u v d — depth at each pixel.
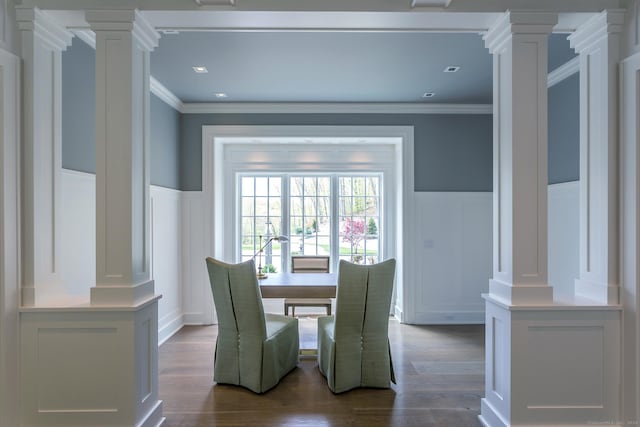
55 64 2.36
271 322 3.29
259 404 2.72
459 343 4.07
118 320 2.12
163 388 2.98
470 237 4.86
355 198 5.44
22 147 2.16
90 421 2.12
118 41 2.18
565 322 2.17
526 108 2.24
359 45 3.14
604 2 2.23
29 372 2.11
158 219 4.09
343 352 2.90
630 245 2.15
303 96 4.47
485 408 2.44
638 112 2.12
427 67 3.60
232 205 5.23
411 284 4.83
